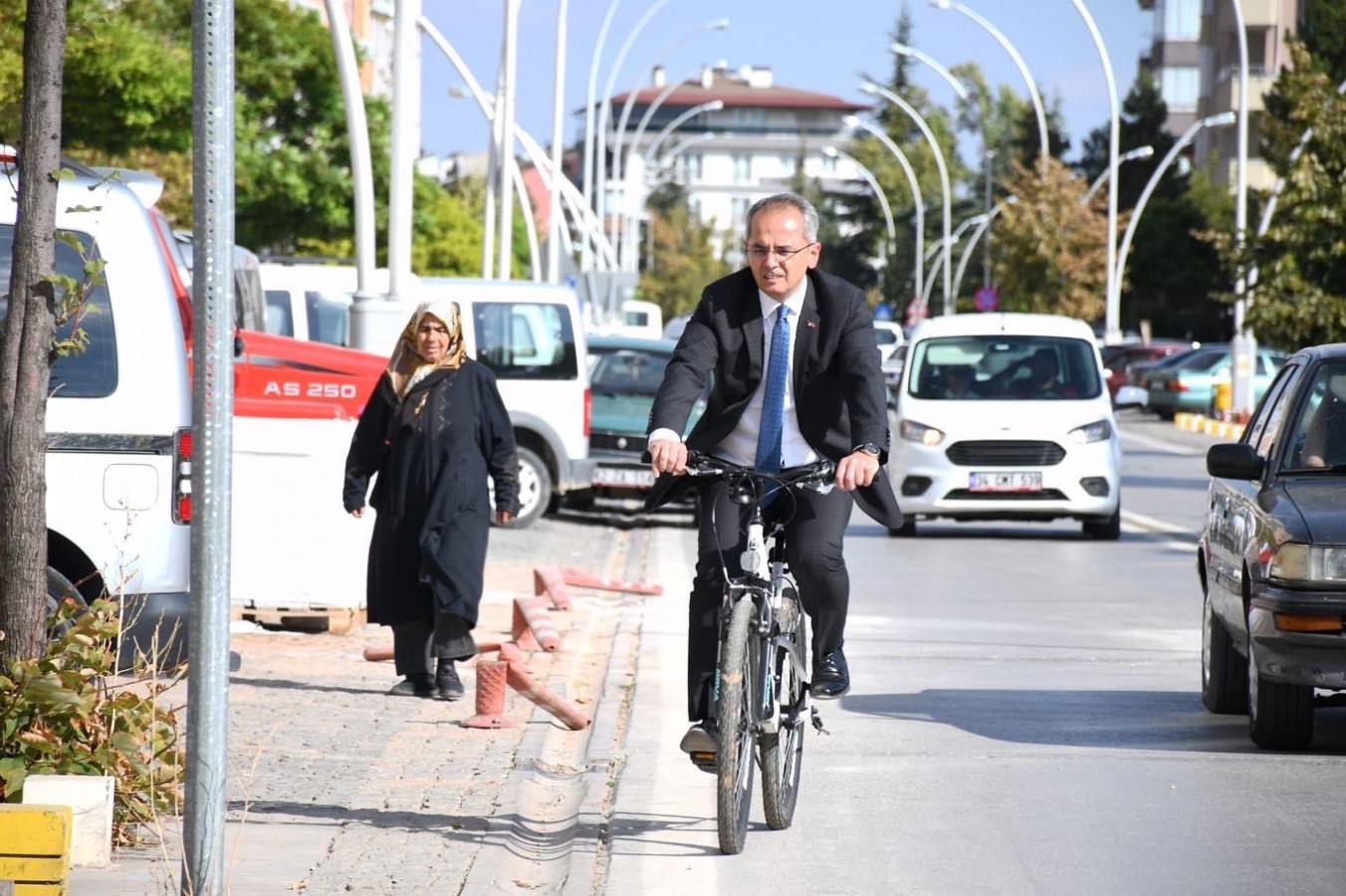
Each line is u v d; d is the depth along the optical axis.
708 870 13.08
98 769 12.77
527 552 36.38
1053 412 40.78
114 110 51.22
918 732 18.59
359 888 12.09
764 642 13.34
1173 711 19.98
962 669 22.97
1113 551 38.94
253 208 67.75
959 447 40.72
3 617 12.97
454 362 19.52
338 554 23.41
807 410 13.35
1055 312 131.12
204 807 10.58
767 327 13.34
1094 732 18.66
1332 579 16.59
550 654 23.28
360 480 19.58
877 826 14.46
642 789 15.66
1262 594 16.92
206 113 10.26
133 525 17.30
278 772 15.66
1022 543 40.75
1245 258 50.19
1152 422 99.44
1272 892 12.59
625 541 40.91
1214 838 14.12
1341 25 146.88
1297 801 15.38
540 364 40.84
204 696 10.56
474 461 19.39
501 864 12.95
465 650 19.52
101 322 17.34
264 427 23.27
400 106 35.66
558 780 16.12
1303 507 17.20
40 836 11.16
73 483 17.23
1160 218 172.00
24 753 12.58
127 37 51.00
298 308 39.22
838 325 13.26
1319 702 18.98
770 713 13.43
